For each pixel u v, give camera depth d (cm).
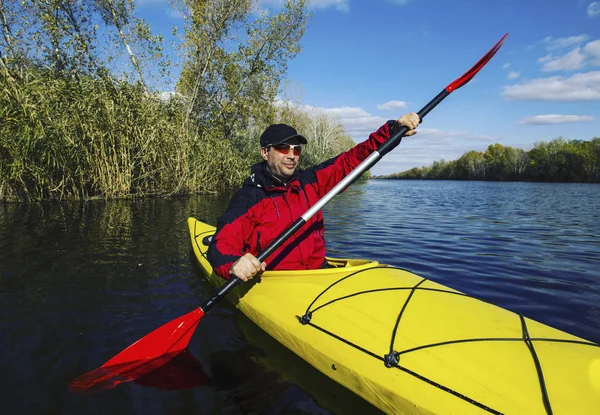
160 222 685
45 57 1099
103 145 1001
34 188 917
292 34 1534
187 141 1240
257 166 276
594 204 1344
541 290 361
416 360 179
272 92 1595
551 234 676
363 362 192
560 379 152
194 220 560
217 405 189
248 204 267
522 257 493
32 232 572
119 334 260
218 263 241
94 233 576
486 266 445
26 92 854
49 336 256
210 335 261
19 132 816
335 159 291
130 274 385
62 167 912
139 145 1075
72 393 197
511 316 197
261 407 188
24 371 215
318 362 216
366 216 915
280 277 265
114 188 1034
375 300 220
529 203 1395
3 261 422
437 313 200
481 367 165
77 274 382
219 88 1577
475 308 204
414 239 612
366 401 191
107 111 988
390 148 256
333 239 605
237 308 300
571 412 139
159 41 1198
